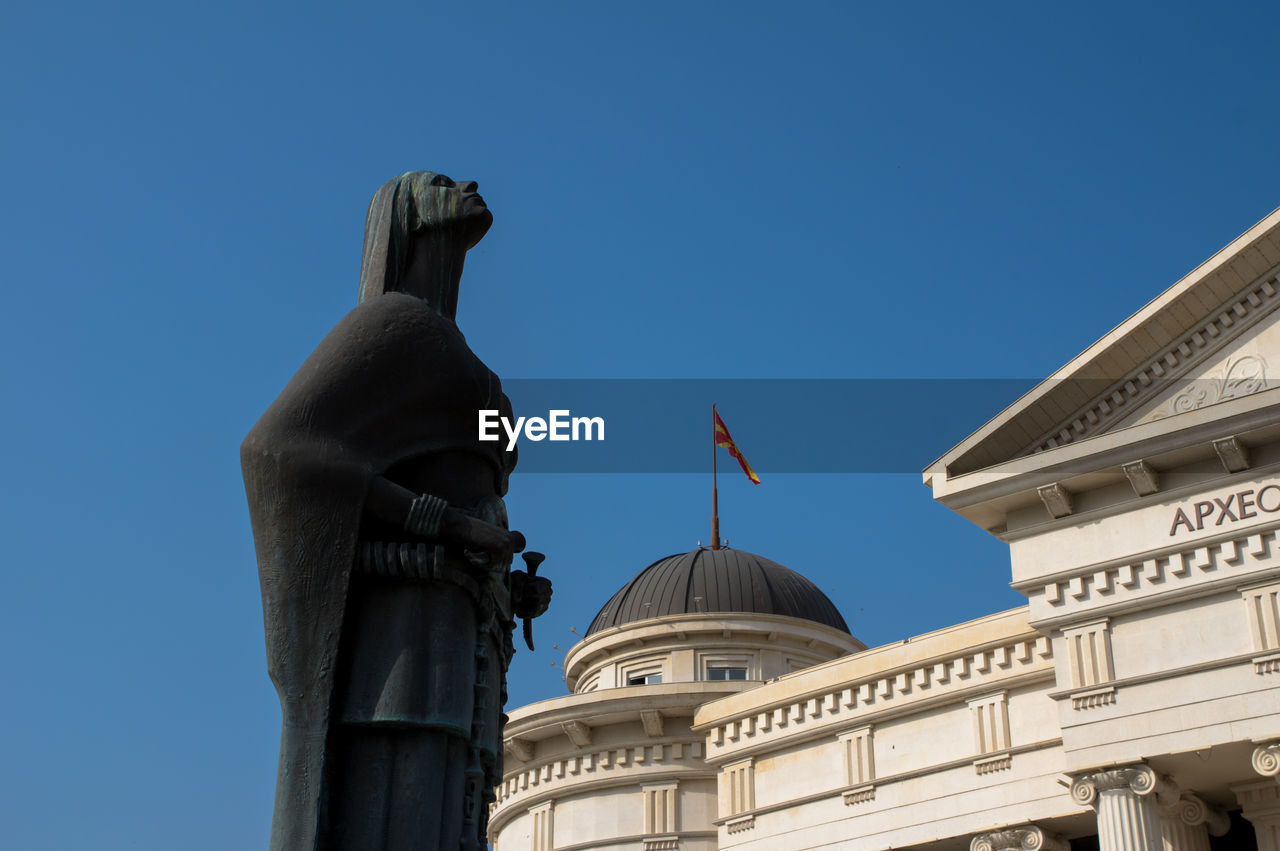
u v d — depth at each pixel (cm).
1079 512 2619
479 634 634
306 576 596
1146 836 2391
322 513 601
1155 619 2498
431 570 609
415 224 691
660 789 3769
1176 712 2409
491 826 4194
